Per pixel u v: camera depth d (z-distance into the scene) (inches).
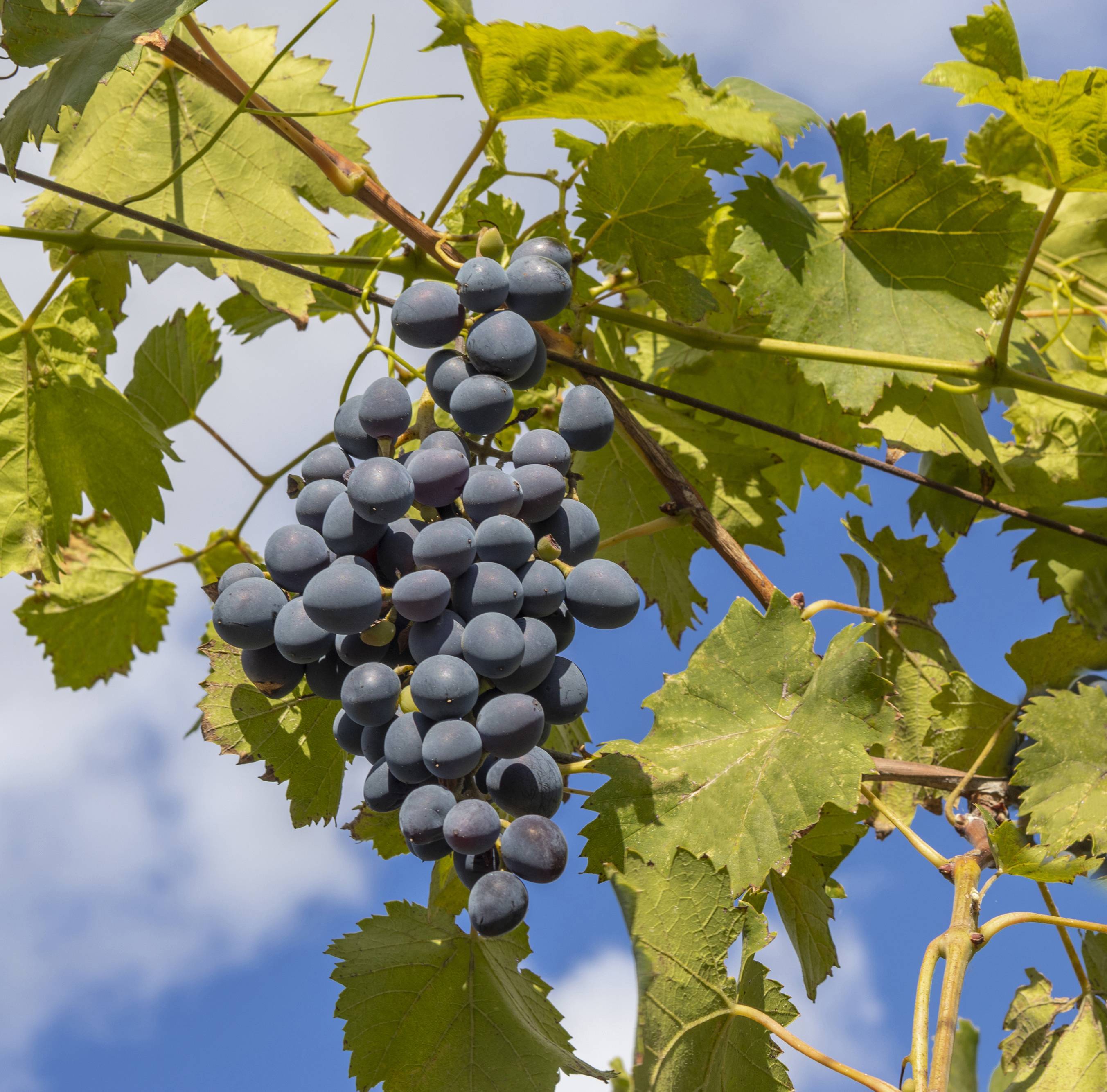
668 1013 28.5
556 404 37.1
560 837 27.7
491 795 28.1
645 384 32.7
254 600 28.6
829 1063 28.6
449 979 31.7
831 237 35.5
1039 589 36.9
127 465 34.9
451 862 32.4
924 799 34.9
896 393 36.1
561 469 29.5
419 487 28.6
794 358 34.2
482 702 28.4
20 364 33.9
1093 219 41.4
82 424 34.5
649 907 29.1
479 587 28.1
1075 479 37.7
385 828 33.3
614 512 37.8
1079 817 31.6
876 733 29.9
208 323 40.4
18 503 33.8
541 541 28.8
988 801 33.2
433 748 27.5
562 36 29.5
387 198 32.4
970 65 32.5
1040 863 30.4
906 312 34.9
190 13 30.9
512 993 31.8
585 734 35.7
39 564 33.8
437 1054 31.2
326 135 36.7
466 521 28.3
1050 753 32.1
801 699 30.8
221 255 33.1
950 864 31.0
